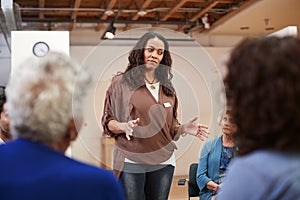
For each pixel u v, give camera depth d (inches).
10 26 242.8
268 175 35.8
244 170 37.4
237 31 343.3
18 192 39.3
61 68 43.8
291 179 34.8
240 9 278.8
